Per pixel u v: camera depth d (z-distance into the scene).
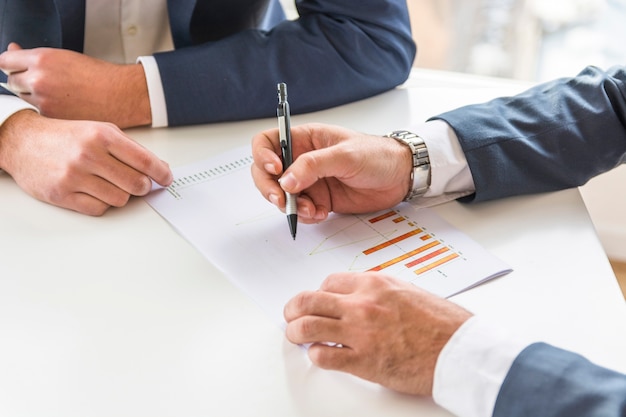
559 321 0.71
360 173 0.84
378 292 0.68
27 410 0.61
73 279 0.77
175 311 0.72
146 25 1.28
